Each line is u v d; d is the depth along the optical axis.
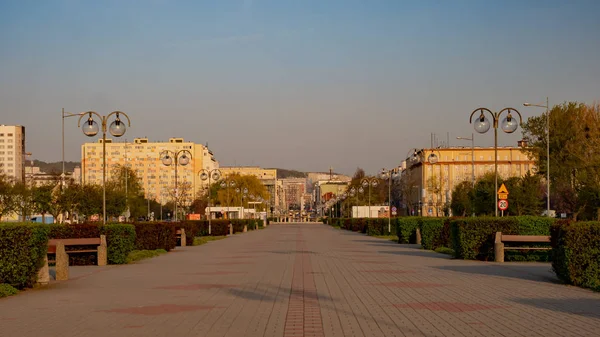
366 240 48.31
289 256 28.97
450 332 9.92
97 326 10.69
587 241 15.68
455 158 120.12
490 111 29.77
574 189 55.41
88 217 66.00
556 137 59.59
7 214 66.31
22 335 9.92
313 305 13.09
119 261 24.28
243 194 107.25
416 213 129.75
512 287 15.88
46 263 17.17
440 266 22.56
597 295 14.27
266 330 10.29
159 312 12.21
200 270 21.67
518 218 24.86
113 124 28.72
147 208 108.31
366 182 90.75
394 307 12.67
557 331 9.90
